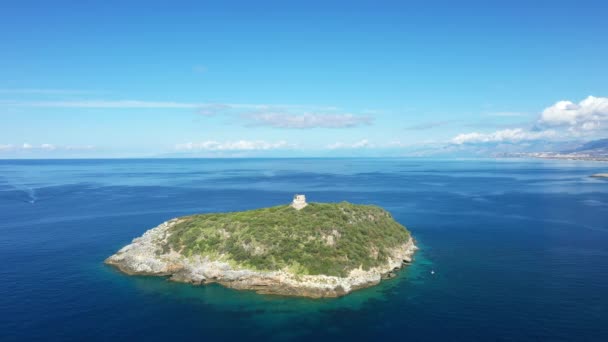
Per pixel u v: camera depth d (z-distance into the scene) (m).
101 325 66.00
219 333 63.12
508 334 61.78
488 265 94.50
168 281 84.44
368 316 68.25
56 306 73.06
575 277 85.50
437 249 108.88
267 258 83.31
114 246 112.62
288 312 70.00
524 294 76.69
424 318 67.31
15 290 80.50
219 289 79.69
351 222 99.19
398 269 91.25
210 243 91.00
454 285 81.69
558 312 68.81
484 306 71.56
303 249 85.75
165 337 62.16
